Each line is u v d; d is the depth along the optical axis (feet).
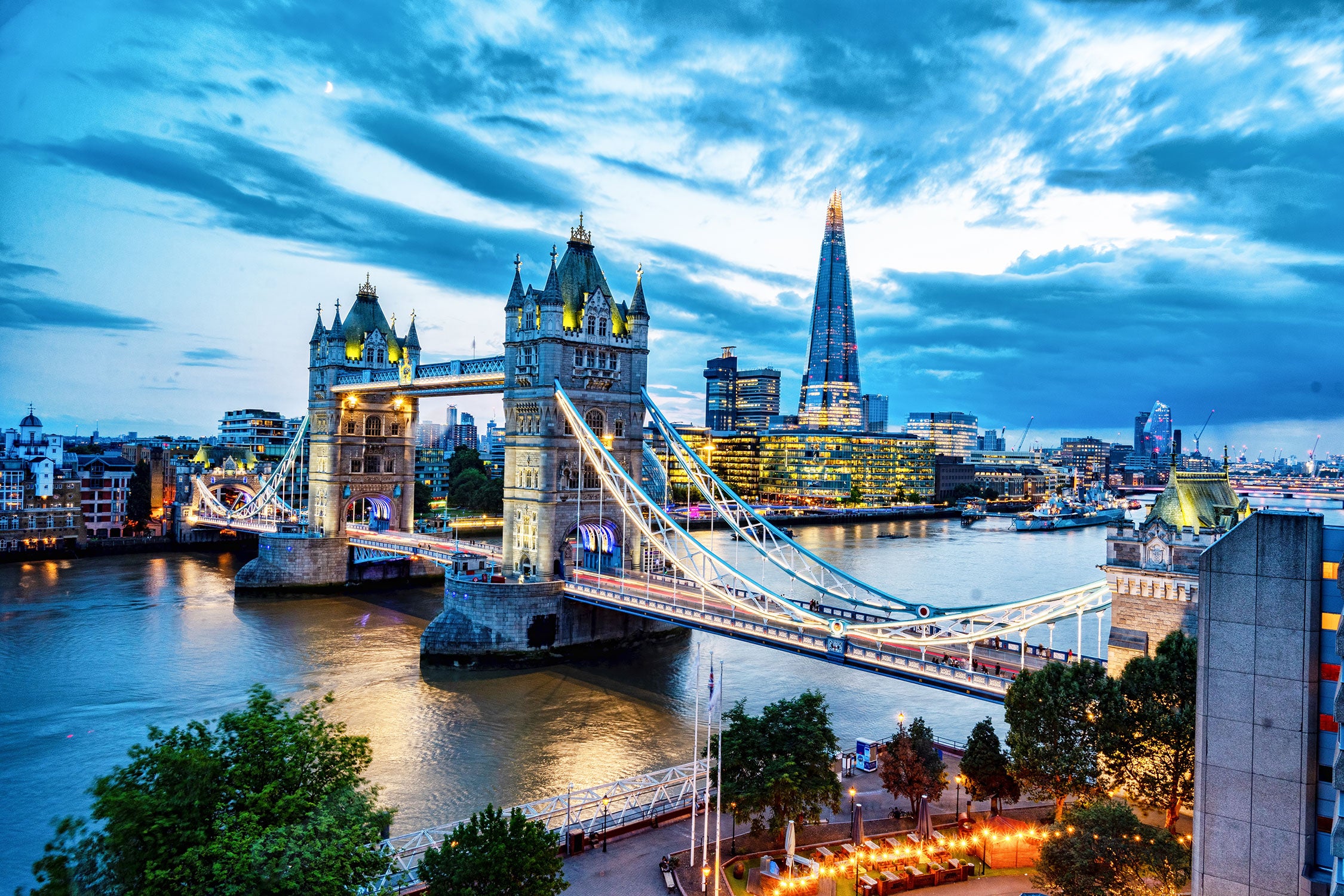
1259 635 119.03
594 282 396.78
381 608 445.37
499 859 123.13
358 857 117.19
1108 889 137.39
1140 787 164.45
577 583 365.61
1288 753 117.08
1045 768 168.14
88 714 267.18
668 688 307.37
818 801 175.73
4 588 475.72
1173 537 200.03
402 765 230.07
